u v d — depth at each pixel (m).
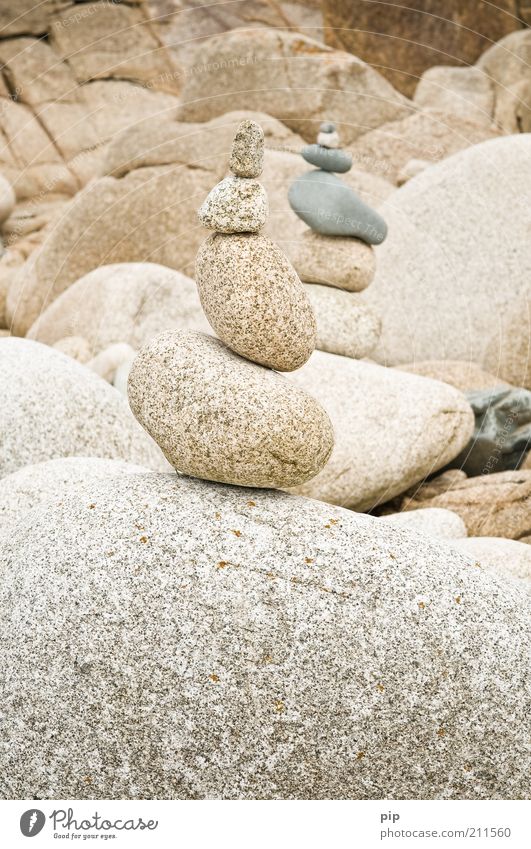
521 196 8.00
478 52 11.57
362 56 11.74
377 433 5.38
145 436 5.04
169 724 2.70
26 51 11.56
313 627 2.75
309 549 2.87
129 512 2.97
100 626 2.77
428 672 2.76
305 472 2.98
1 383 4.73
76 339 7.45
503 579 3.11
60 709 2.74
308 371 5.53
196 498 3.02
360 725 2.71
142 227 8.84
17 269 10.07
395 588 2.84
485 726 2.76
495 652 2.82
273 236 8.60
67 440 4.71
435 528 4.93
